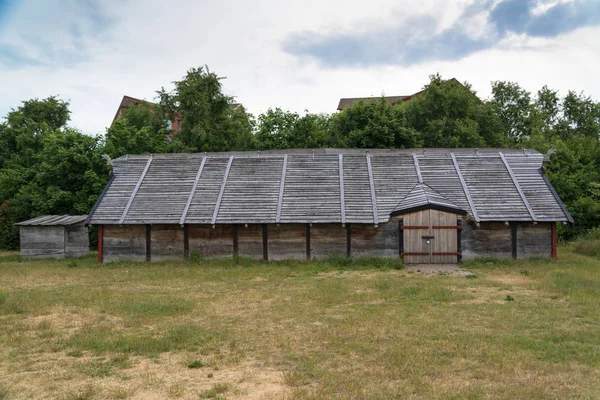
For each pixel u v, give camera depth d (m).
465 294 13.87
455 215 20.98
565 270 17.84
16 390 7.16
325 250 21.36
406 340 9.36
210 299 13.57
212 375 7.68
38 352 9.01
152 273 18.58
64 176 32.28
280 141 41.41
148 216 21.97
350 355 8.54
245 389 7.09
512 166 23.52
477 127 42.19
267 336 9.80
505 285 15.32
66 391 7.09
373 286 15.22
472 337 9.47
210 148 39.91
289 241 21.52
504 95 52.84
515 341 9.19
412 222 20.97
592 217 31.95
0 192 36.59
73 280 17.56
